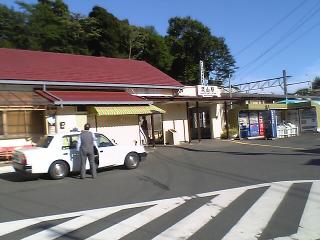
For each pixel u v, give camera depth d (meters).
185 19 61.69
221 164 17.92
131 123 25.30
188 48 61.16
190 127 31.77
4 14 41.81
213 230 7.85
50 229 8.40
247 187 12.18
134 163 17.25
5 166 18.28
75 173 16.38
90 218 9.20
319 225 7.95
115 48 50.12
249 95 40.75
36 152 14.80
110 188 12.95
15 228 8.55
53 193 12.44
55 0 47.59
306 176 13.80
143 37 55.06
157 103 28.56
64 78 23.38
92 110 22.33
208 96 32.47
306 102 38.09
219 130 33.88
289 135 35.25
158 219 8.85
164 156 21.86
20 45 41.56
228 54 64.88
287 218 8.52
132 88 26.80
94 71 26.61
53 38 43.62
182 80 59.97
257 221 8.37
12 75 21.61
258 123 33.88
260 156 20.48
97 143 16.27
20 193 12.62
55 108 21.41
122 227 8.31
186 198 10.92
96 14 49.34
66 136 15.55
